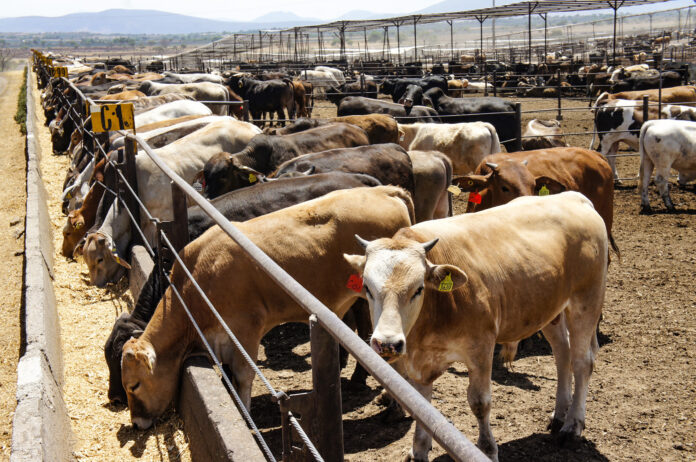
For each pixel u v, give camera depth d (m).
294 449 2.66
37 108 27.50
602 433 5.16
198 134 9.52
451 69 41.25
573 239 5.02
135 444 4.68
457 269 4.00
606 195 8.37
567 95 33.28
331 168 7.88
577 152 8.27
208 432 4.04
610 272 9.05
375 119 12.22
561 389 5.21
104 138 10.68
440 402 5.65
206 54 61.91
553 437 5.11
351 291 5.49
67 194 10.44
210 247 5.05
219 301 4.96
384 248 4.13
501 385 6.03
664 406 5.52
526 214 4.95
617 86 27.81
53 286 7.72
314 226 5.32
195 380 4.51
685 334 6.91
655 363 6.32
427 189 9.24
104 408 5.15
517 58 51.69
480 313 4.38
